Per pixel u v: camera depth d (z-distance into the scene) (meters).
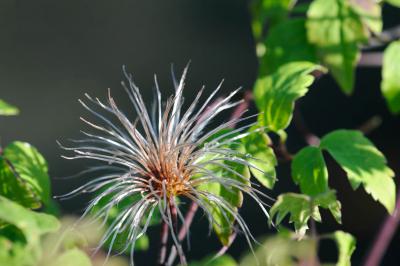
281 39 0.51
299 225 0.45
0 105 0.47
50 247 0.43
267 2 0.55
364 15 0.50
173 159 0.46
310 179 0.48
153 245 0.91
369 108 1.08
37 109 1.11
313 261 0.45
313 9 0.50
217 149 0.46
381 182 0.48
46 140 1.08
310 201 0.45
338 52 0.50
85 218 0.46
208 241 0.93
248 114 0.86
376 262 0.48
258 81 0.50
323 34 0.50
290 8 0.55
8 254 0.42
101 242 0.44
